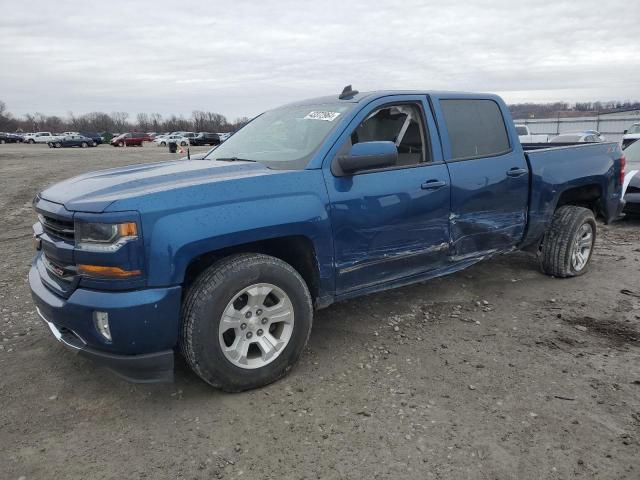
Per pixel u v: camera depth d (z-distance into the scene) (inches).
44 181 647.1
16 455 106.9
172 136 2386.8
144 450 108.2
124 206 110.7
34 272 139.3
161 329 114.3
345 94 164.7
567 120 1876.2
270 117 179.3
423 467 101.5
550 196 199.3
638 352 149.3
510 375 136.6
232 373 124.6
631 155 383.2
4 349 155.5
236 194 123.0
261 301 128.0
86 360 147.6
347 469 101.3
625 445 107.1
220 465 103.3
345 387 131.6
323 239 136.6
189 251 115.0
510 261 245.4
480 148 178.7
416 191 155.2
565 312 181.0
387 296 197.9
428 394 127.7
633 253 263.3
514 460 103.0
